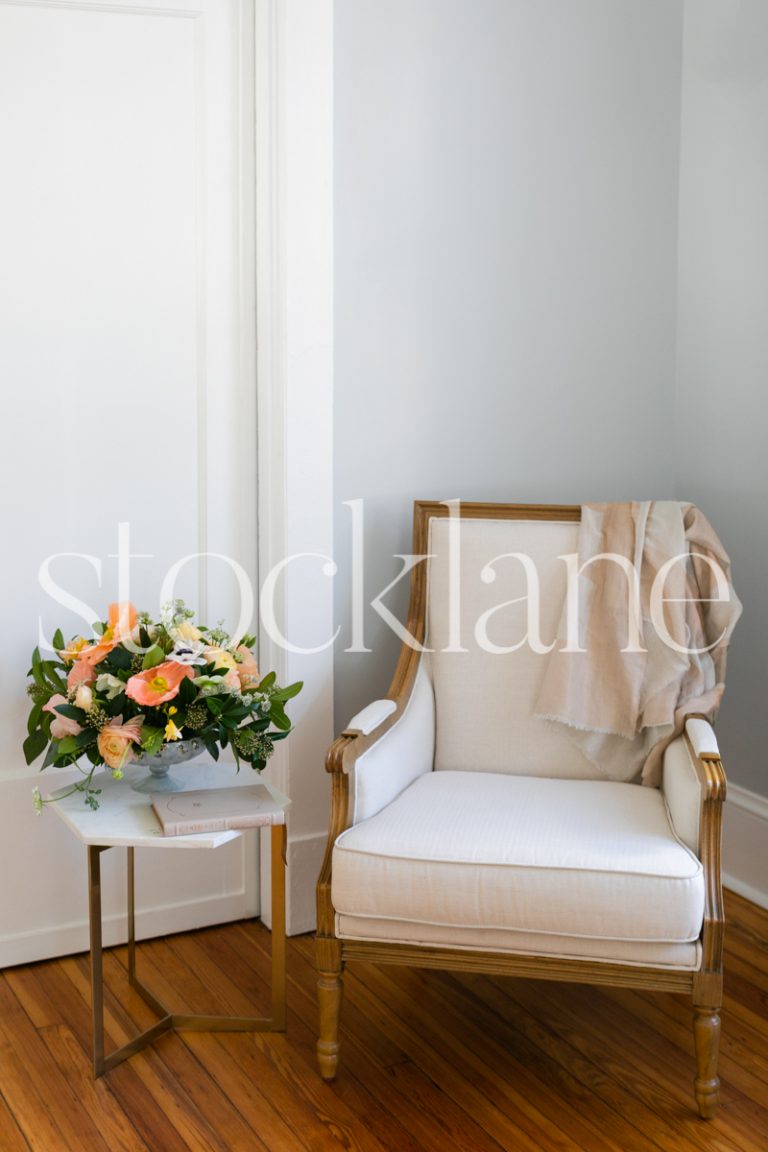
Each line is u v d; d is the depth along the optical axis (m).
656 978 1.96
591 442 3.01
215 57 2.48
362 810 2.13
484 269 2.81
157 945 2.63
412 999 2.39
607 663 2.49
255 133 2.53
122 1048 2.16
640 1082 2.11
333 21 2.52
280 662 2.63
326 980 2.07
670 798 2.23
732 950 2.60
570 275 2.93
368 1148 1.92
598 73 2.90
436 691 2.60
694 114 2.98
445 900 1.98
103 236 2.43
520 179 2.83
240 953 2.60
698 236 2.99
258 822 2.09
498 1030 2.28
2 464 2.39
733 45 2.83
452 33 2.70
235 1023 2.26
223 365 2.57
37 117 2.35
